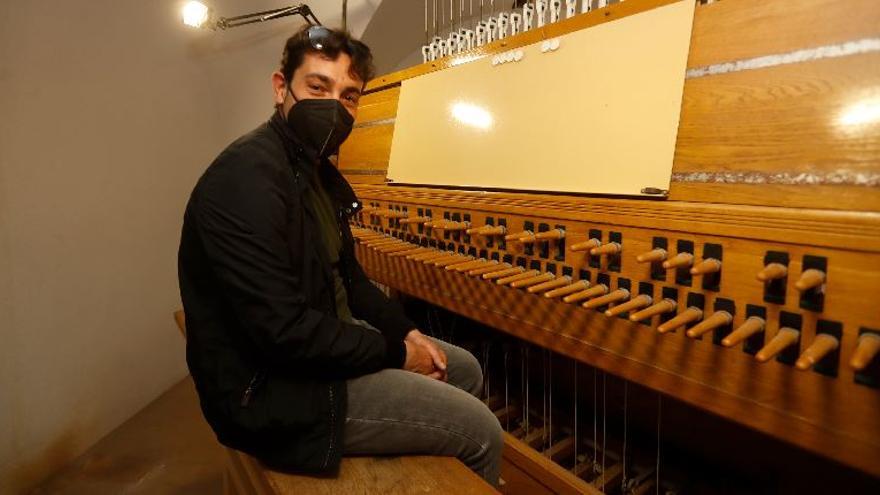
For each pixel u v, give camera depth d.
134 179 2.12
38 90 1.68
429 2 2.84
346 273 1.18
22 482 1.63
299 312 0.84
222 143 2.63
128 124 2.07
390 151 1.71
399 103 1.70
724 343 0.72
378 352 0.94
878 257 0.64
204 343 0.88
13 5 1.58
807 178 0.74
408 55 3.44
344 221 1.20
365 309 1.21
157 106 2.21
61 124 1.78
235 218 0.81
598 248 0.95
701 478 1.36
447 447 0.97
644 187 0.94
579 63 1.12
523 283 1.05
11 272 1.60
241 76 2.69
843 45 0.72
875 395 0.65
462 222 1.34
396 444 0.94
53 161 1.75
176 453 1.88
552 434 1.58
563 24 1.18
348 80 0.99
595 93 1.08
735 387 0.79
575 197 1.05
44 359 1.72
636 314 0.83
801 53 0.76
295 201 0.91
